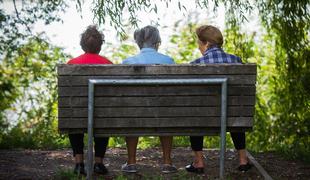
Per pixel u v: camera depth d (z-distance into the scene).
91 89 6.07
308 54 9.91
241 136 7.00
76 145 6.80
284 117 10.37
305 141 9.74
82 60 6.86
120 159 8.07
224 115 6.21
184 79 6.12
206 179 6.73
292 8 9.77
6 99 10.91
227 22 10.40
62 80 6.09
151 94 6.19
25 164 7.62
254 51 11.14
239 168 7.07
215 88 6.23
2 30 10.46
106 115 6.20
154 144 9.48
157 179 6.56
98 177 6.80
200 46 7.11
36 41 10.91
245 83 6.23
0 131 9.92
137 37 7.04
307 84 9.82
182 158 8.16
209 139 10.51
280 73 10.35
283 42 10.06
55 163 7.74
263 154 8.58
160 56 6.95
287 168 7.57
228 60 6.92
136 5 8.33
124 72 6.10
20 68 11.00
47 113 10.58
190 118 6.26
